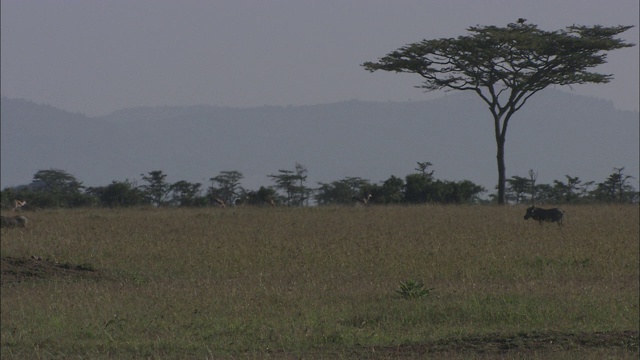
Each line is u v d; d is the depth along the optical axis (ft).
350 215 309.22
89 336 134.62
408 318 142.61
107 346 128.16
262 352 123.75
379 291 166.20
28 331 136.87
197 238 238.48
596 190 476.95
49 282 181.98
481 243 229.25
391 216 304.50
